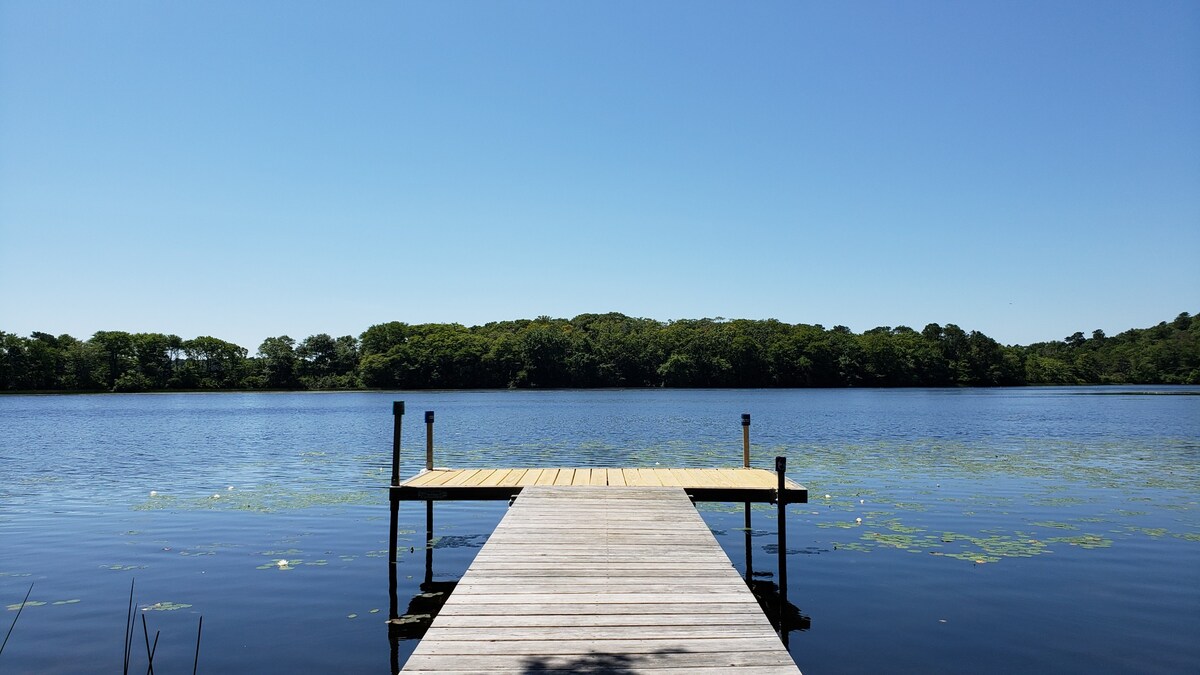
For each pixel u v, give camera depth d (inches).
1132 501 661.3
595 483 518.9
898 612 369.1
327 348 4864.7
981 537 523.5
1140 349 5610.2
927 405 2620.6
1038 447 1153.4
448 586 417.4
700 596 287.1
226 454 1108.5
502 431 1504.7
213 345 4680.1
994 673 298.0
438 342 4798.2
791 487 477.4
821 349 4763.8
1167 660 309.1
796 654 317.4
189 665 304.8
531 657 228.5
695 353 4731.8
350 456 1067.3
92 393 4389.8
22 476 860.6
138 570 443.8
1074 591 399.2
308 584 418.3
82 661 308.2
